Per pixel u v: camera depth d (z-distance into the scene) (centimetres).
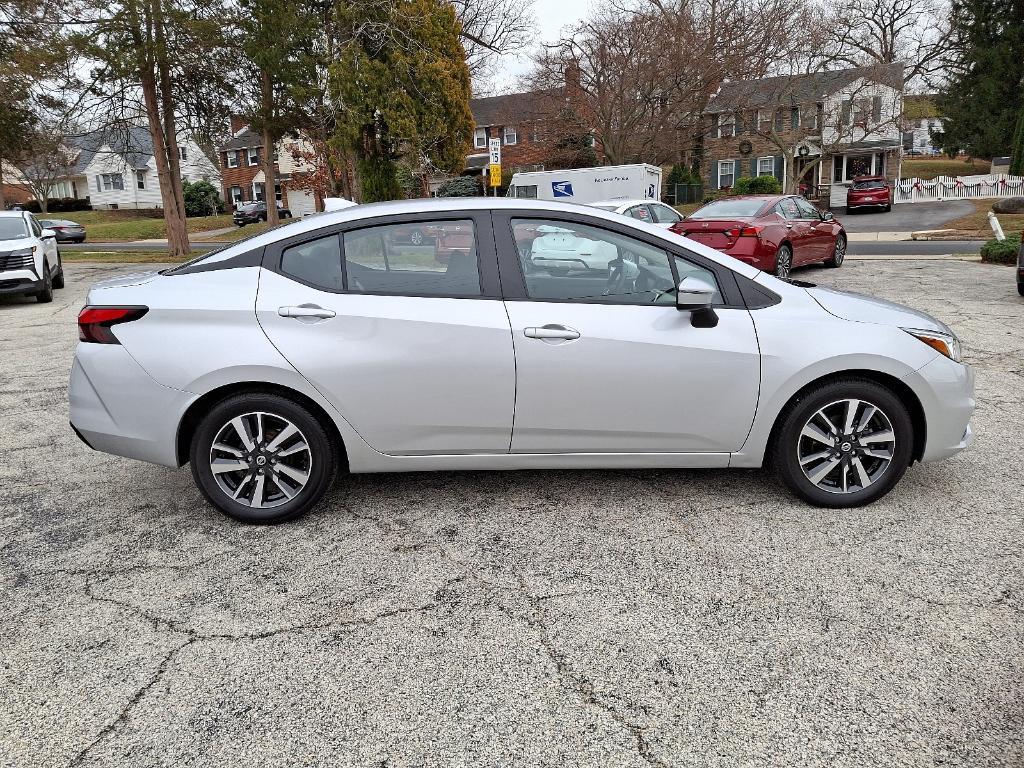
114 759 210
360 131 2175
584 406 344
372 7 2070
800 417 349
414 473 418
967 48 4047
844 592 289
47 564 324
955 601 281
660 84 2911
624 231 350
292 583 305
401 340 337
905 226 2511
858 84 3725
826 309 357
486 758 209
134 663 254
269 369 334
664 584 298
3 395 609
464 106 2277
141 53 1808
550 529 347
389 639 265
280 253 349
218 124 2155
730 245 1091
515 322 338
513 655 255
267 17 1911
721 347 341
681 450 356
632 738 215
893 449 352
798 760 206
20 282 1145
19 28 2091
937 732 215
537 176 2466
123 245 3195
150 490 406
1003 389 561
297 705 232
